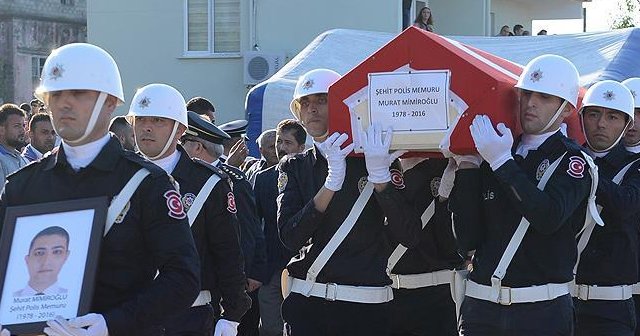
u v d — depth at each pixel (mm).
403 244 5078
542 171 4734
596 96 6102
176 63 19719
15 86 39812
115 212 3502
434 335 6027
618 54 12750
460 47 5215
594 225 6180
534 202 4555
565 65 4777
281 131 7906
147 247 3590
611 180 6152
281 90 12859
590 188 4789
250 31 19172
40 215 3518
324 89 5277
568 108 4812
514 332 4770
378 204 5121
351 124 4969
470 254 5086
